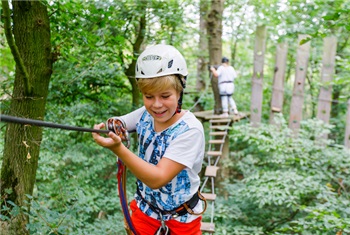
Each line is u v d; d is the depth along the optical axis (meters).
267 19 7.43
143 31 5.77
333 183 5.60
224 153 7.56
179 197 1.73
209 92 9.21
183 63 1.60
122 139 1.56
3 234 2.86
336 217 3.46
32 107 3.03
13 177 2.99
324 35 3.54
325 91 6.76
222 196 6.89
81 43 3.55
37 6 3.01
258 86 7.32
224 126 7.03
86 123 6.00
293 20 4.88
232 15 8.74
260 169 6.37
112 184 6.42
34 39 3.00
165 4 5.73
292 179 4.89
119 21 4.22
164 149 1.63
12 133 3.01
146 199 1.80
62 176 4.63
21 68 2.71
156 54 1.53
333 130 8.70
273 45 9.89
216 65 7.68
